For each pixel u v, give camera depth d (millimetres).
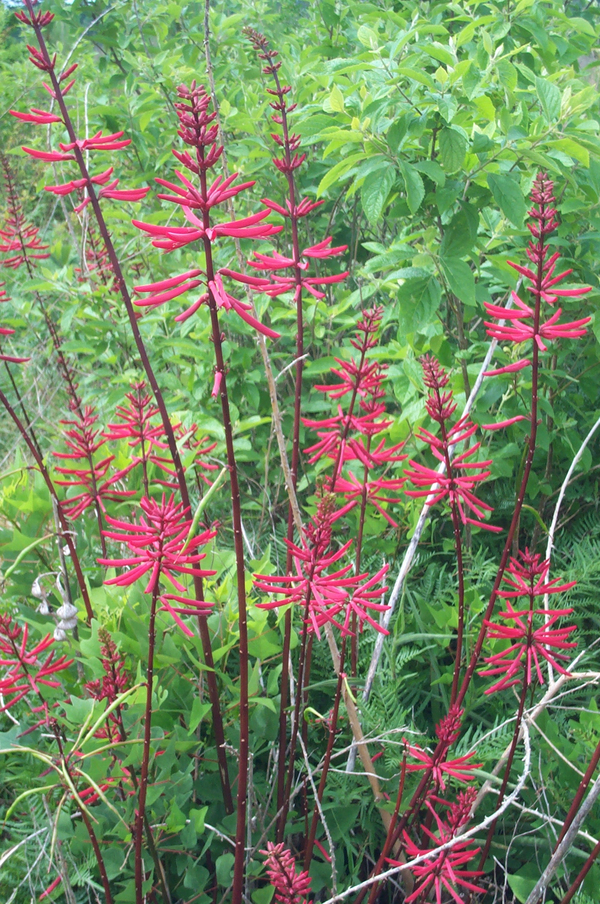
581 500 3373
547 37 3043
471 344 3281
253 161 3973
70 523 2600
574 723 2227
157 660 1971
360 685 2352
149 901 1922
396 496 2840
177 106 1173
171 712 2168
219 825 2121
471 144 2562
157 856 1805
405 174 2355
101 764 1799
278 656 2389
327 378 3586
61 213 7051
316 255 1623
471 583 2764
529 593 1591
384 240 3963
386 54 2928
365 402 1936
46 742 2154
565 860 2070
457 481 1630
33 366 4832
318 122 2744
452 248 2545
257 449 3646
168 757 1893
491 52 2607
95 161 4695
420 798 1827
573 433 3098
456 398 2812
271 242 4004
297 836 2246
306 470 3518
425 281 2506
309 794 2219
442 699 2412
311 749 2391
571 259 2924
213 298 1226
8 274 5043
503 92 2848
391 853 2059
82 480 2174
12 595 2611
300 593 1461
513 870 2197
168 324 3828
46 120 1563
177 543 1354
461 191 2506
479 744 2184
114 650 1624
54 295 5312
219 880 1892
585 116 3307
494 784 2129
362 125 2453
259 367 3629
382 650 2457
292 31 5379
